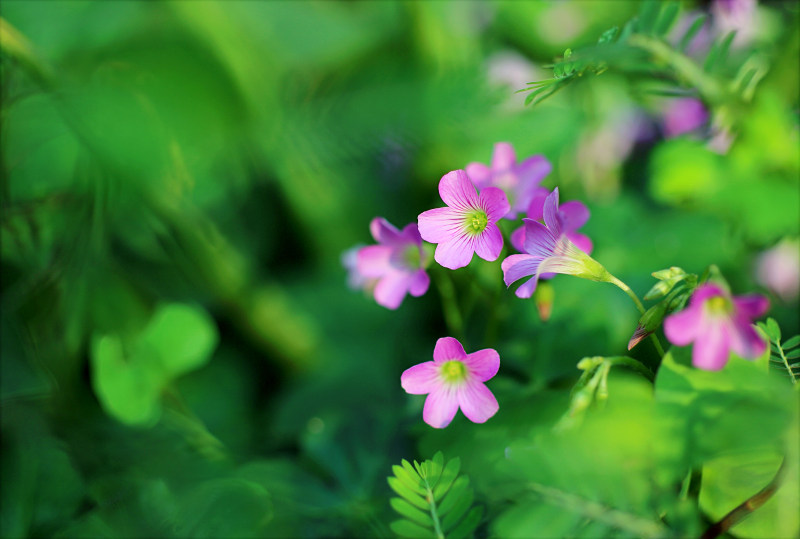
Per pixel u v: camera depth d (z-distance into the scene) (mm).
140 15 458
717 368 323
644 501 334
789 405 329
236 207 504
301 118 431
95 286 444
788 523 334
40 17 459
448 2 509
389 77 438
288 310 485
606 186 500
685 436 333
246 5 491
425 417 343
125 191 430
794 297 429
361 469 399
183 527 375
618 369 371
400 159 454
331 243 521
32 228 423
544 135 450
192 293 482
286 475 399
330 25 516
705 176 371
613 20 522
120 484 399
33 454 409
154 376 418
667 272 334
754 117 371
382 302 374
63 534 377
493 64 491
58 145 443
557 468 337
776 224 365
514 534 335
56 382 429
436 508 343
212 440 420
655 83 402
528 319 399
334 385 449
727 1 437
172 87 431
